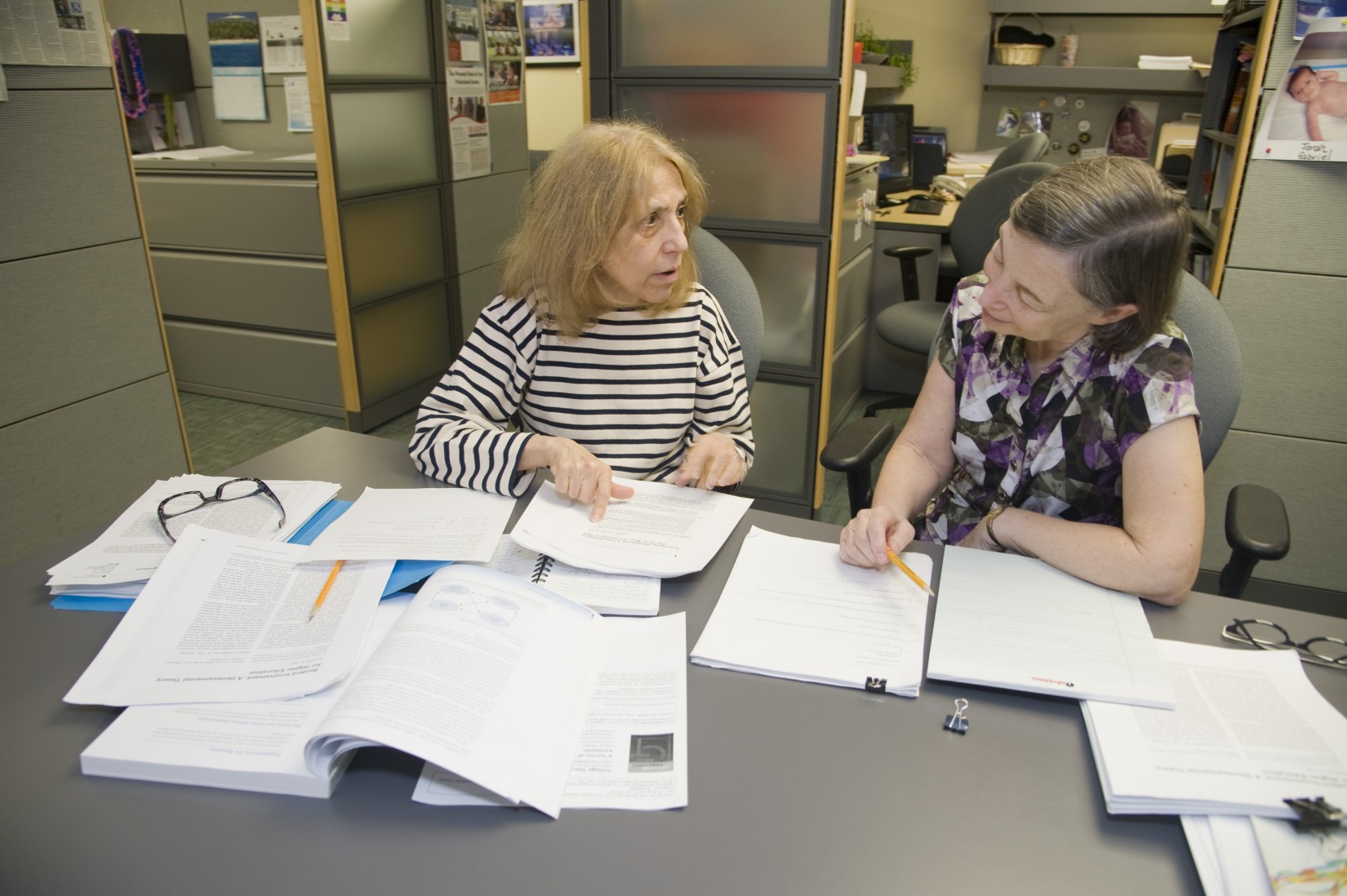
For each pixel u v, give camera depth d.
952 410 1.29
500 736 0.72
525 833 0.67
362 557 0.98
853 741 0.77
